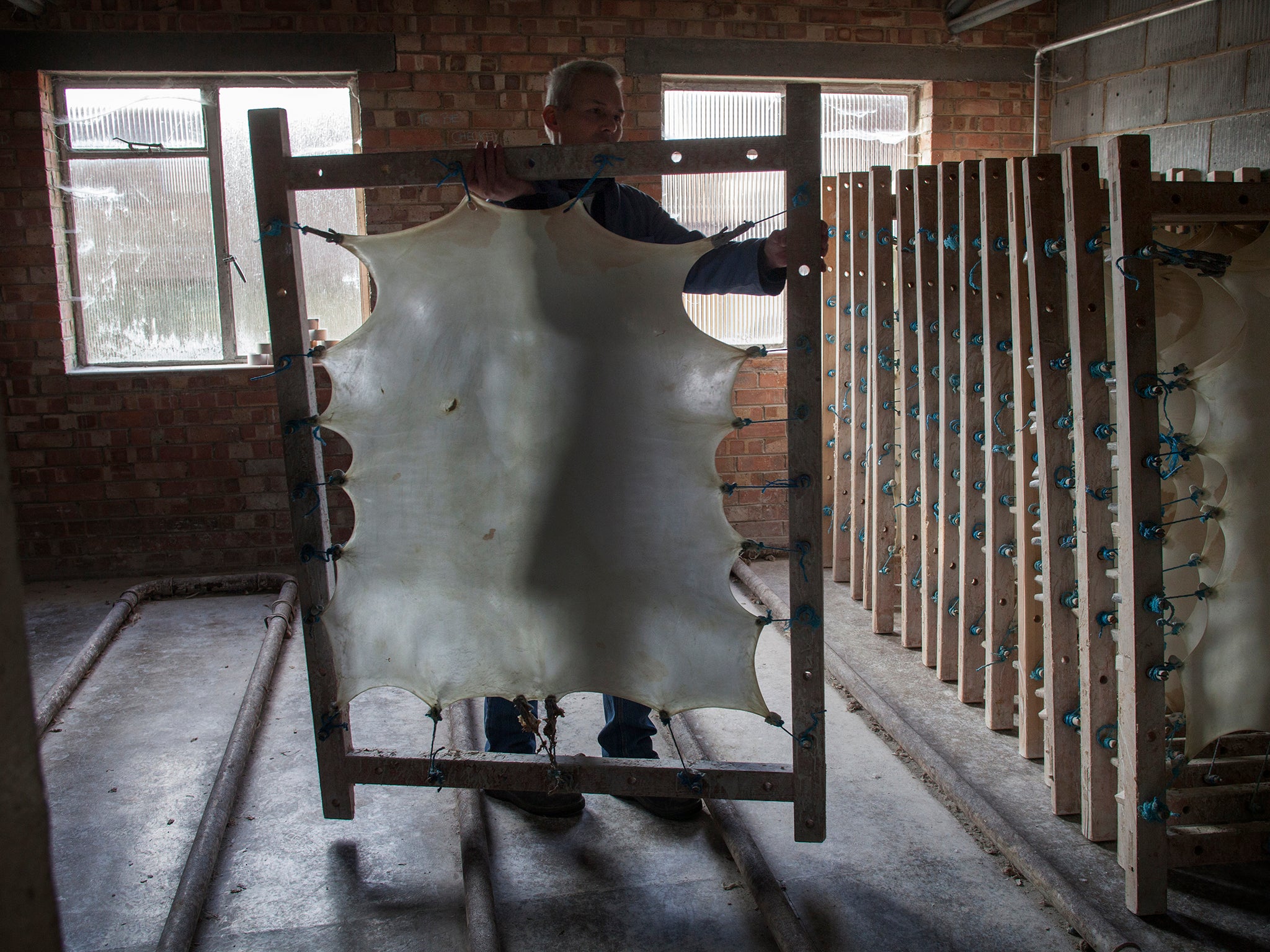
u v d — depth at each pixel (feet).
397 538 6.06
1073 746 6.92
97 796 7.65
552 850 6.73
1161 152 12.58
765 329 15.08
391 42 13.19
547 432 5.82
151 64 12.90
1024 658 7.77
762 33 13.99
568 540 5.93
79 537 13.85
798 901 6.10
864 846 6.73
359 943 5.77
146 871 6.60
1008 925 5.85
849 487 12.83
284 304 5.93
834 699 9.34
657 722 8.84
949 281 8.96
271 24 12.98
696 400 5.69
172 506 13.97
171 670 10.41
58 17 12.67
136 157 13.58
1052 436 6.77
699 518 5.82
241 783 7.73
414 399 5.88
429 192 13.60
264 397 13.92
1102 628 6.35
